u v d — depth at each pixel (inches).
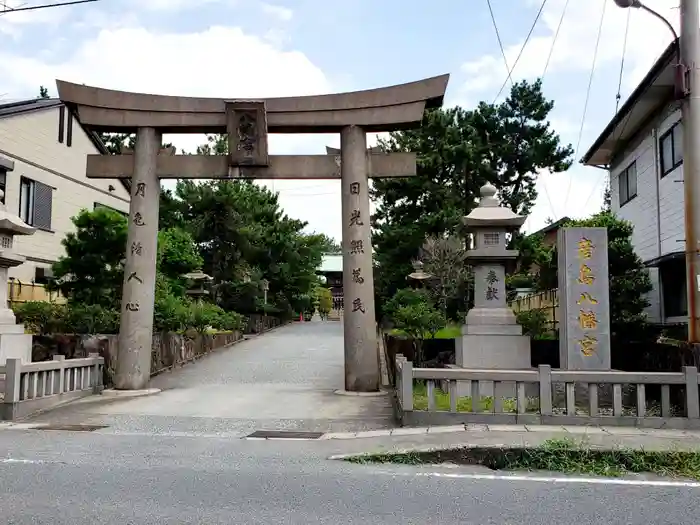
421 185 1131.3
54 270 702.5
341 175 598.2
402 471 289.7
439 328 673.0
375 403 512.7
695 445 316.8
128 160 611.5
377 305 1274.6
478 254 551.5
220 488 251.1
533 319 745.0
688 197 465.7
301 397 546.3
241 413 468.4
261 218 1485.0
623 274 665.0
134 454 320.8
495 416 390.0
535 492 251.3
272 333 1451.8
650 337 641.0
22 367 456.1
